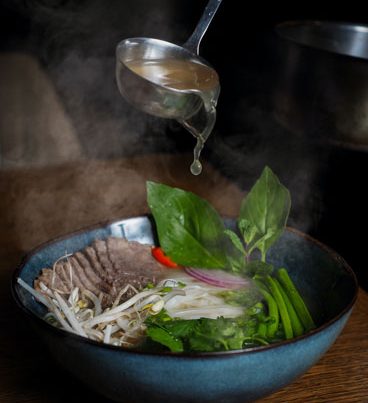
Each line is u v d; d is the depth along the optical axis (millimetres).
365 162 891
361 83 839
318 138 895
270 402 723
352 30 963
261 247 802
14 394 727
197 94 744
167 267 827
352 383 744
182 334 698
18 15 1414
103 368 655
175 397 660
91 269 802
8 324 799
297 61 875
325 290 773
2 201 978
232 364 645
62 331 656
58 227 937
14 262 880
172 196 819
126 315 761
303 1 1120
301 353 663
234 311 779
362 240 914
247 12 1160
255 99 1132
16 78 1321
